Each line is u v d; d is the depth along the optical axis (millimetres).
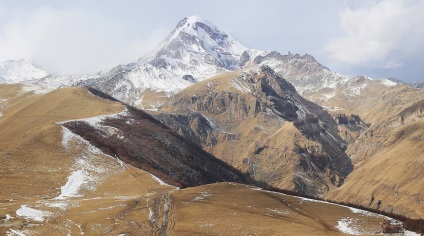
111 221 84375
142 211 92062
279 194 105938
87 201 102625
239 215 87625
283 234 76062
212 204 95812
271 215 88125
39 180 121375
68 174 129875
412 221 86625
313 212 91625
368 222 85438
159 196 105625
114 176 136125
